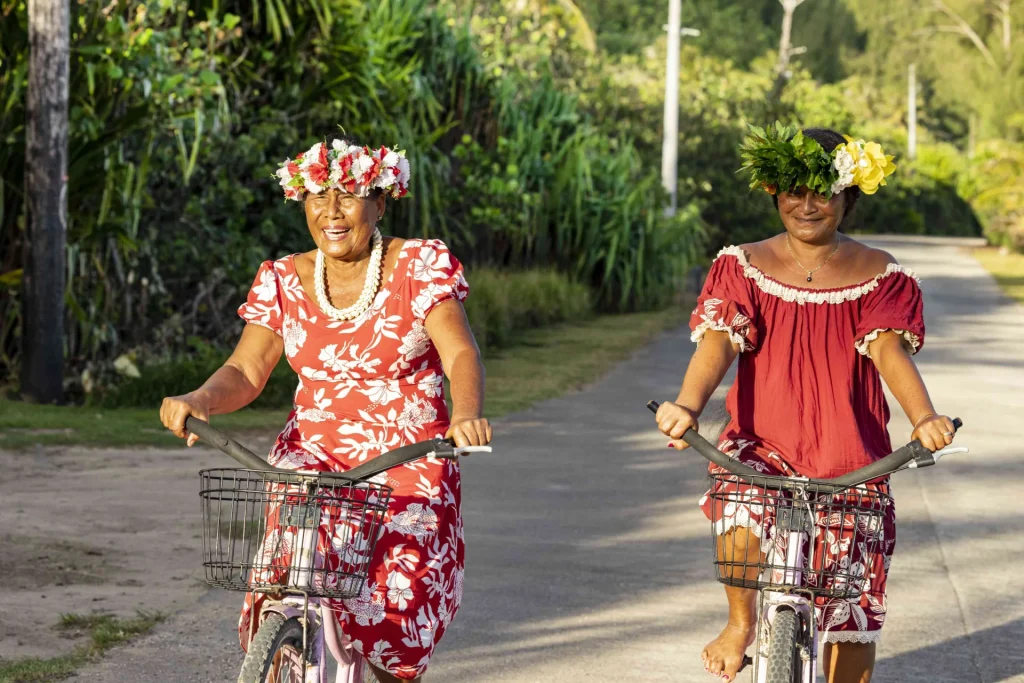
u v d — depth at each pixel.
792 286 5.05
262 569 4.16
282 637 4.07
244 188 16.86
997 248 55.59
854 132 62.31
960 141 107.94
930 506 10.41
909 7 102.12
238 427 12.77
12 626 6.54
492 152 25.83
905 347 5.03
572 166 27.25
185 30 17.19
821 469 4.99
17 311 14.60
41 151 13.69
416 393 4.70
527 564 8.31
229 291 16.81
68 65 13.88
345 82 18.78
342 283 4.71
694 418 4.66
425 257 4.66
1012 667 6.57
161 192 16.39
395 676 4.55
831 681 5.09
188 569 7.71
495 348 20.84
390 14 22.02
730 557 4.83
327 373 4.67
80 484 9.98
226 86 17.83
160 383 14.39
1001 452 12.80
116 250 15.16
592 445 12.75
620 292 28.28
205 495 4.20
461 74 24.64
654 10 86.88
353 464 4.64
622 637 6.88
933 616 7.43
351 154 4.59
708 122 44.22
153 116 14.78
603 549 8.77
